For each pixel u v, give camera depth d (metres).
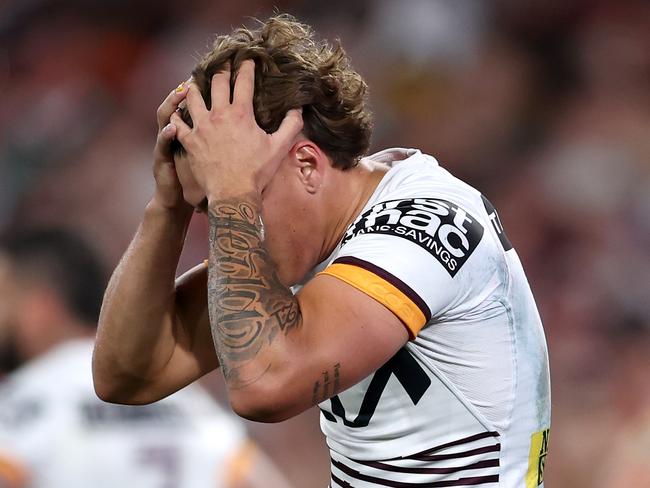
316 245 7.95
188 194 8.01
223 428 11.84
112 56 36.56
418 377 7.59
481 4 32.81
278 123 7.79
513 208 28.69
